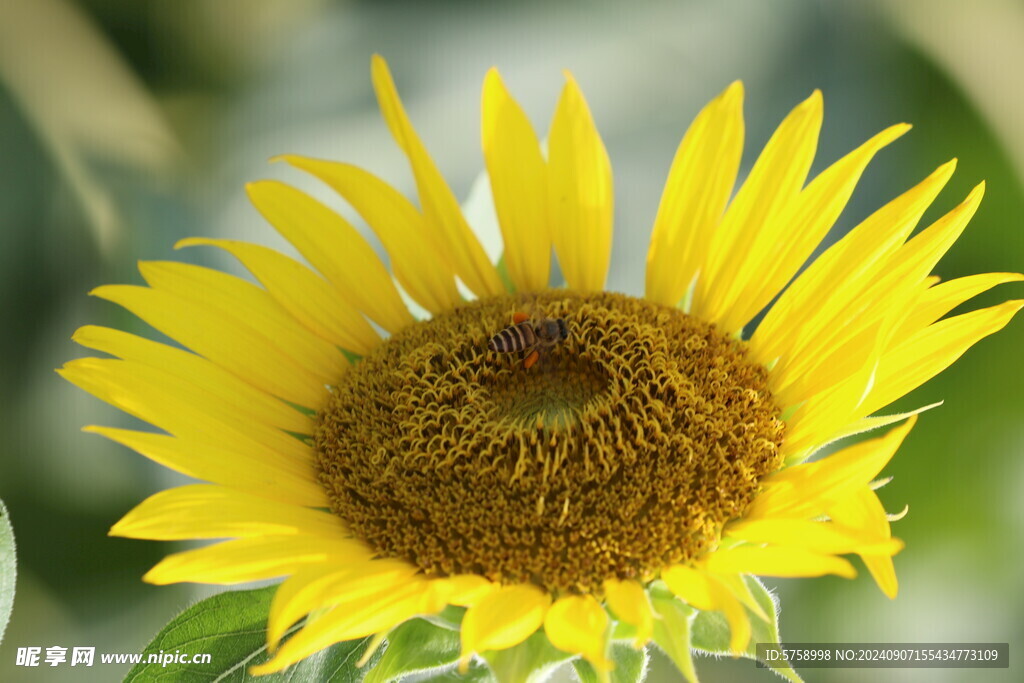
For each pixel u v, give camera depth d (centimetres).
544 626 39
